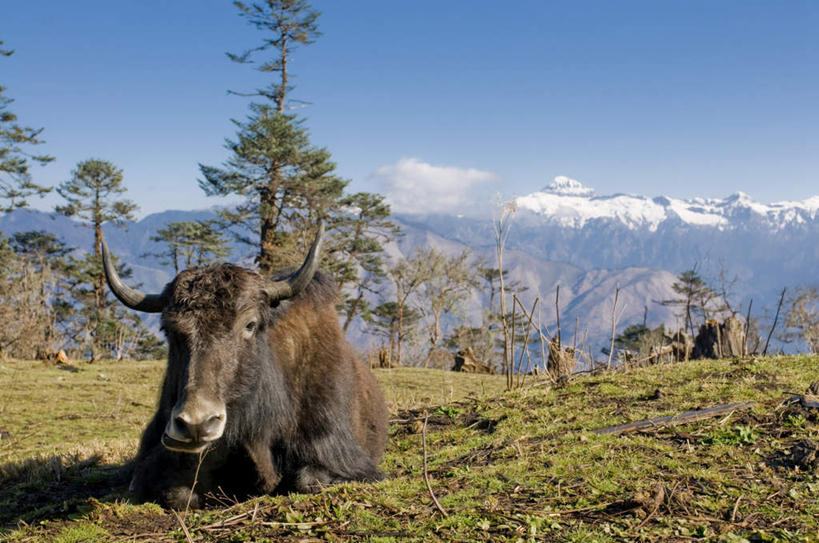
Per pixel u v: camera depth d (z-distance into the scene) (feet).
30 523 16.47
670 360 34.55
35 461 24.76
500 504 13.83
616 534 11.77
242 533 12.84
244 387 14.73
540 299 34.73
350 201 138.10
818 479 14.17
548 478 15.53
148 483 16.66
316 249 16.03
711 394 23.15
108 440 33.78
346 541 12.33
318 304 18.42
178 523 14.76
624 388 26.53
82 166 160.66
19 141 140.05
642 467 15.79
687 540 11.47
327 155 131.03
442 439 24.67
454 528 12.46
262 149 125.70
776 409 19.36
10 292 110.11
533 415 24.80
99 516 15.29
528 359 34.60
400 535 12.38
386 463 21.68
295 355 17.60
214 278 14.70
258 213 129.29
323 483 17.10
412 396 52.16
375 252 149.07
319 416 17.70
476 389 60.75
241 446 16.12
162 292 15.80
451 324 186.19
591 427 21.27
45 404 48.24
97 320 147.13
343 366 19.02
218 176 127.34
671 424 19.67
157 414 17.47
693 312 166.20
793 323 109.91
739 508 12.81
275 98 140.97
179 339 14.16
